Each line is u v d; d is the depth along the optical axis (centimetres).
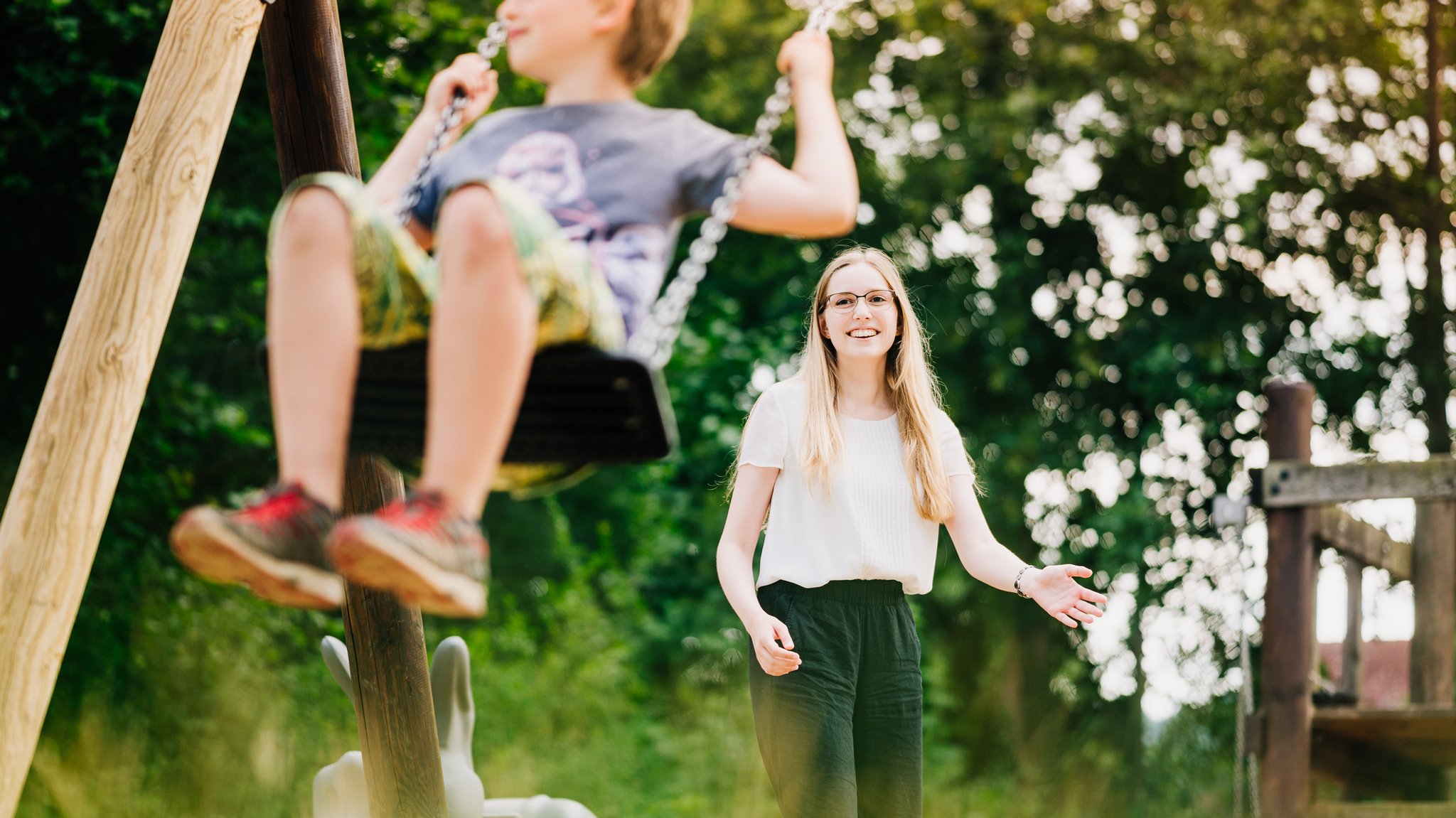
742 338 1891
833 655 463
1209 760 1684
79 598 376
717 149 329
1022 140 1806
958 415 1867
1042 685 1805
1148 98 1773
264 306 1230
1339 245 1814
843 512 469
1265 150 1723
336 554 262
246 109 1106
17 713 364
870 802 468
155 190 388
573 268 288
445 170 338
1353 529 888
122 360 380
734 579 473
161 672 1220
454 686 577
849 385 490
